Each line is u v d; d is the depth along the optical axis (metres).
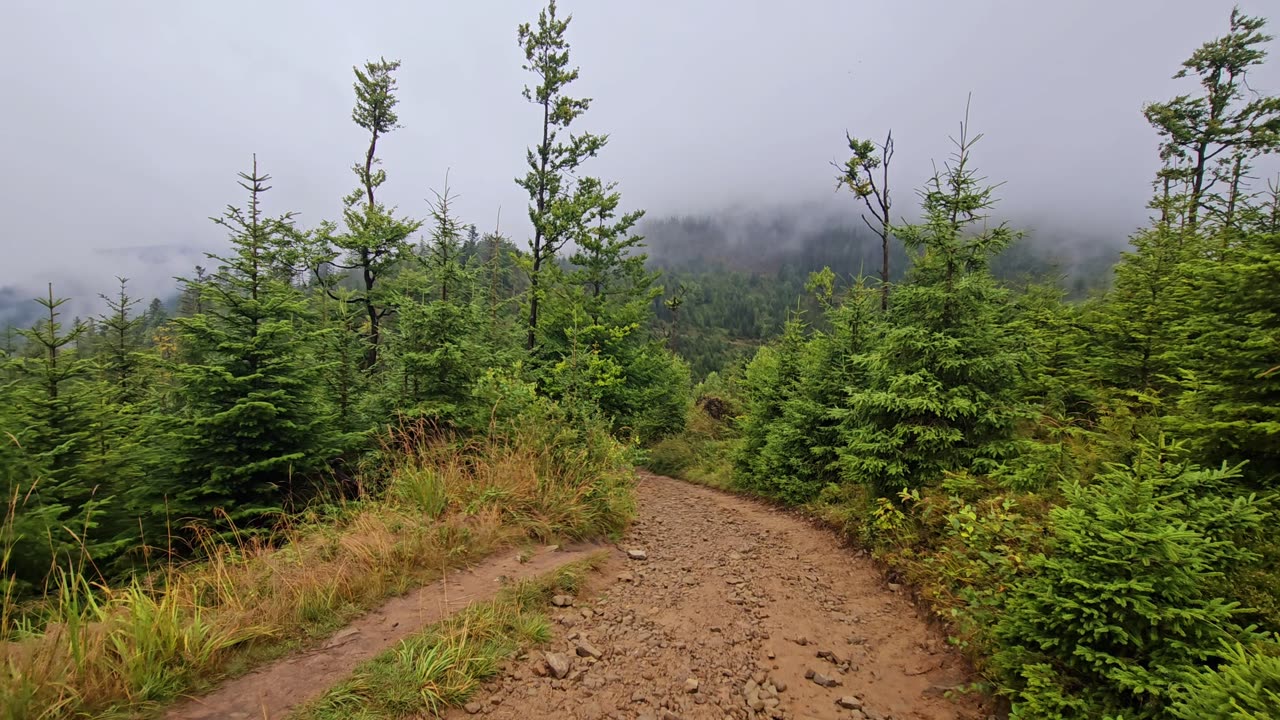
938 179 7.43
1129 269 9.32
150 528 6.69
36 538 5.14
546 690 3.60
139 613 3.30
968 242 7.06
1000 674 3.50
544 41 17.22
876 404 7.15
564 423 8.19
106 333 15.34
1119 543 3.04
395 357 8.96
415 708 3.16
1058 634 3.21
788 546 7.70
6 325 9.40
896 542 6.50
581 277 20.11
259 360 7.74
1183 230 9.26
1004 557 4.09
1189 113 16.02
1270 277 4.23
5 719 2.60
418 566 4.94
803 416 10.65
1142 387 7.43
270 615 3.85
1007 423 6.64
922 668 4.11
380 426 8.83
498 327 15.31
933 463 6.75
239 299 7.71
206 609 3.90
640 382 20.66
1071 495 3.52
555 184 18.25
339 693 3.14
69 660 3.01
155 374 14.32
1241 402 4.25
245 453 7.23
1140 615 2.94
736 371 27.00
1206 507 3.37
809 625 4.92
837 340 10.89
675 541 7.61
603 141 17.89
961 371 6.91
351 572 4.51
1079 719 2.88
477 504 6.13
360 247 16.98
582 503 7.03
